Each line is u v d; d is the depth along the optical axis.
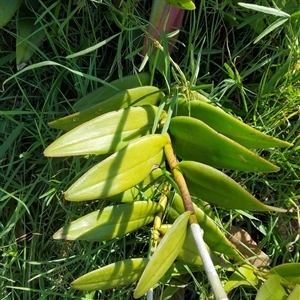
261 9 0.41
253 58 0.49
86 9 0.47
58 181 0.46
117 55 0.43
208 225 0.38
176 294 0.48
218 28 0.48
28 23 0.46
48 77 0.49
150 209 0.39
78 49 0.48
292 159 0.47
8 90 0.50
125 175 0.34
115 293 0.47
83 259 0.47
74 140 0.34
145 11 0.47
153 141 0.36
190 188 0.36
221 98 0.47
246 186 0.49
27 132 0.49
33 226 0.48
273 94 0.47
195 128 0.36
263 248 0.49
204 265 0.28
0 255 0.48
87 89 0.48
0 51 0.48
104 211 0.37
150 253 0.40
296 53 0.45
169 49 0.46
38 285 0.49
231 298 0.48
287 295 0.39
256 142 0.37
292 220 0.49
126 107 0.40
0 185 0.49
